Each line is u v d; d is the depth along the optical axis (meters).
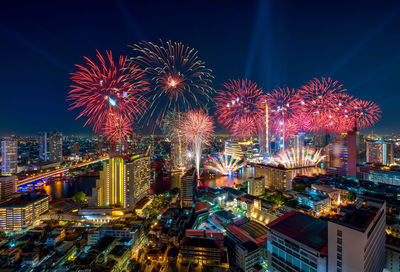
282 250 93.44
